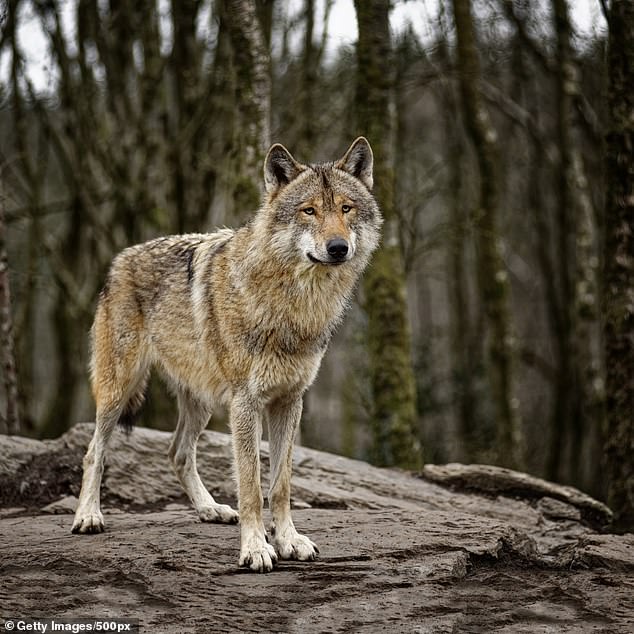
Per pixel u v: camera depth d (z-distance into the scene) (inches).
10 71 733.9
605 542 290.0
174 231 741.9
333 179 278.8
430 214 1131.3
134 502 369.7
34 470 384.2
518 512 380.2
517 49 789.2
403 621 221.8
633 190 382.6
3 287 499.2
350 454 804.0
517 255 1077.8
